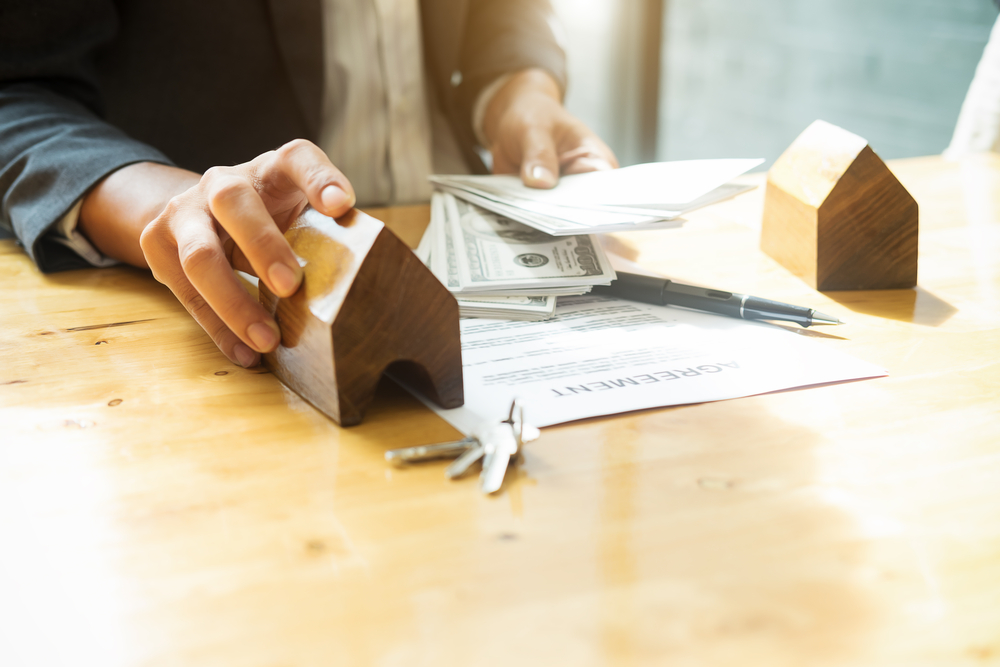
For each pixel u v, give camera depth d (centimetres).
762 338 56
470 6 131
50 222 68
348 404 44
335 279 43
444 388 45
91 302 64
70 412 46
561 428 43
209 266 48
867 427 43
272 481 38
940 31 215
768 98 260
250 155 111
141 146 75
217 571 32
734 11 252
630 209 64
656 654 27
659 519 35
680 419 44
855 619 29
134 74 103
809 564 32
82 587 31
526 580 31
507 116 104
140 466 40
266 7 107
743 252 78
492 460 39
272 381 50
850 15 233
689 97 259
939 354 54
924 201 94
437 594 30
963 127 126
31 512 36
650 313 61
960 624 28
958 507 36
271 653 27
